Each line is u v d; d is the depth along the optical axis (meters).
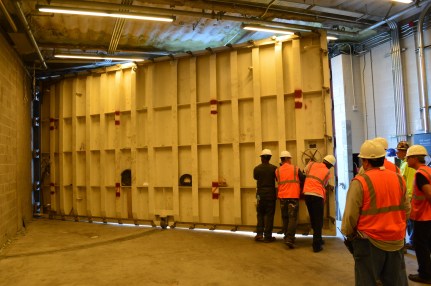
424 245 4.21
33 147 9.96
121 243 6.59
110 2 6.51
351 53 8.93
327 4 6.93
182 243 6.46
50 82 9.90
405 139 7.59
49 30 7.85
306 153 6.71
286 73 6.96
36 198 9.95
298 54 6.79
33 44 7.47
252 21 6.88
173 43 8.91
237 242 6.46
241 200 7.29
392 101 8.09
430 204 4.16
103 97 8.94
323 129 6.65
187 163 7.89
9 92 7.21
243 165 7.30
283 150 6.82
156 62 8.24
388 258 2.91
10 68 7.33
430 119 7.14
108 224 8.66
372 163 3.07
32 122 9.91
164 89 8.18
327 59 6.67
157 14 6.31
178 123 7.97
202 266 5.02
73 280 4.54
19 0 5.79
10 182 7.14
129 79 8.66
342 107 8.82
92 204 9.04
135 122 8.43
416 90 7.45
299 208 6.70
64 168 9.45
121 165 8.66
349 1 6.82
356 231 3.02
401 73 7.66
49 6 5.78
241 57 7.38
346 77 8.82
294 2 6.77
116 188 8.60
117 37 7.94
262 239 6.50
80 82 9.42
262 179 6.44
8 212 6.92
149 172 8.16
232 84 7.32
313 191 5.71
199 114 7.79
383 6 7.09
